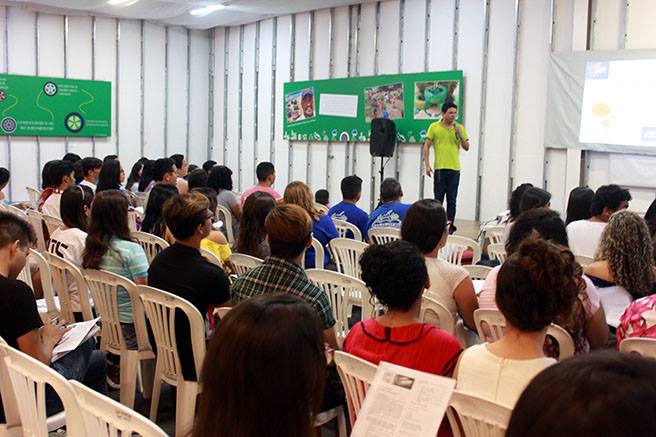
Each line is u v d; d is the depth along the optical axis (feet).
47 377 5.64
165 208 9.70
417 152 30.58
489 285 8.96
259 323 3.45
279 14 36.22
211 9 34.30
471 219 28.58
